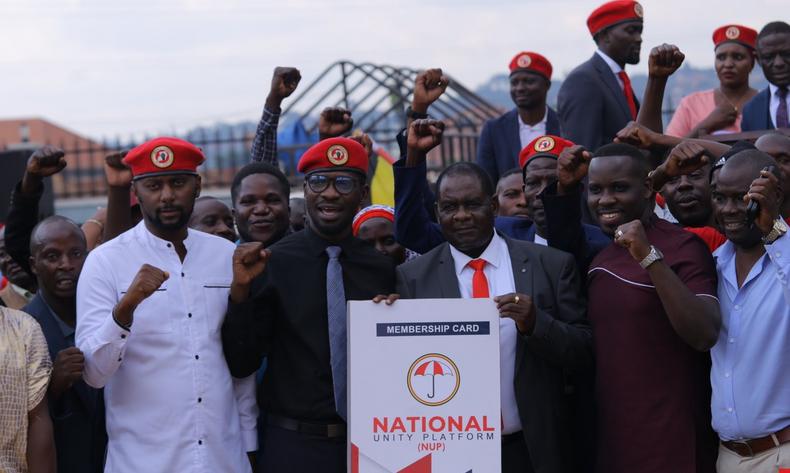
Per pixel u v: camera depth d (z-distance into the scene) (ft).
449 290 19.29
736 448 18.29
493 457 17.84
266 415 19.66
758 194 17.22
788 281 17.39
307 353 18.98
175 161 18.72
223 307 19.12
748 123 27.91
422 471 17.85
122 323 17.58
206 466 18.38
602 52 27.78
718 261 19.08
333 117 22.62
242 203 22.70
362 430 17.87
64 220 21.34
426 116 21.94
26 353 17.83
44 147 21.39
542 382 18.86
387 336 17.87
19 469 17.61
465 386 17.85
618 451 18.61
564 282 19.29
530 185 23.17
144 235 19.08
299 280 19.25
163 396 18.39
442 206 19.34
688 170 19.10
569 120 27.55
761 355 17.99
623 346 18.67
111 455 18.56
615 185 19.24
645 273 18.66
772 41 27.27
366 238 24.38
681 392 18.52
